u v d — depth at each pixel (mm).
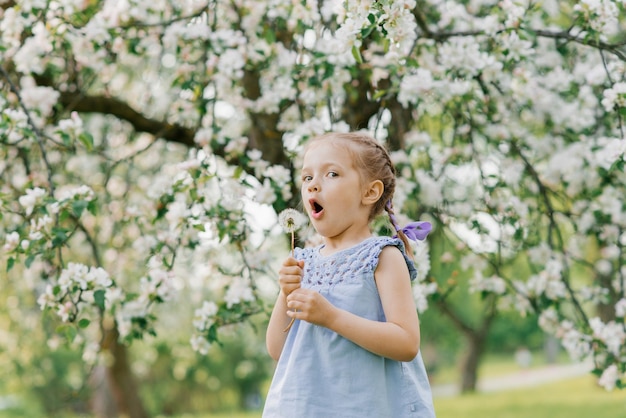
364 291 2088
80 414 15867
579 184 4359
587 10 3346
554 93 4324
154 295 3631
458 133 4312
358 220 2168
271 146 4676
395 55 3391
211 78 3932
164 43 3842
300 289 2012
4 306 7785
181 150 5898
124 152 5938
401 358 2023
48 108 4047
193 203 3584
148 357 10781
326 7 3918
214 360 16203
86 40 3814
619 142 3254
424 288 3773
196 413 18938
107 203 5219
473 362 16406
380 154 2215
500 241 4117
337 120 4137
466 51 3588
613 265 5121
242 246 3725
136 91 5945
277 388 2123
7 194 3365
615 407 9602
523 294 4184
